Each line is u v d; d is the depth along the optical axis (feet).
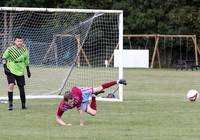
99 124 102.47
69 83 203.00
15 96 160.35
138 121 106.93
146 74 303.07
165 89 198.18
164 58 417.69
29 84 202.08
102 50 288.92
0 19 252.01
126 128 96.94
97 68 273.13
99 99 152.56
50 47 255.09
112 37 284.20
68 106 101.30
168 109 128.88
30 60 263.29
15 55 127.03
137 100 153.48
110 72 252.42
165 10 426.51
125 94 175.63
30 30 266.57
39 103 144.46
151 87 207.92
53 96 159.53
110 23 282.15
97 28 285.64
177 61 398.62
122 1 426.92
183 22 417.49
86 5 422.82
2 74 230.48
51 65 253.03
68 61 231.71
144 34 425.28
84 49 287.69
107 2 426.51
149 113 120.57
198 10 422.41
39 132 91.45
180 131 93.35
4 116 114.52
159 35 390.21
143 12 427.33
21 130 93.86
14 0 418.31
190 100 148.97
